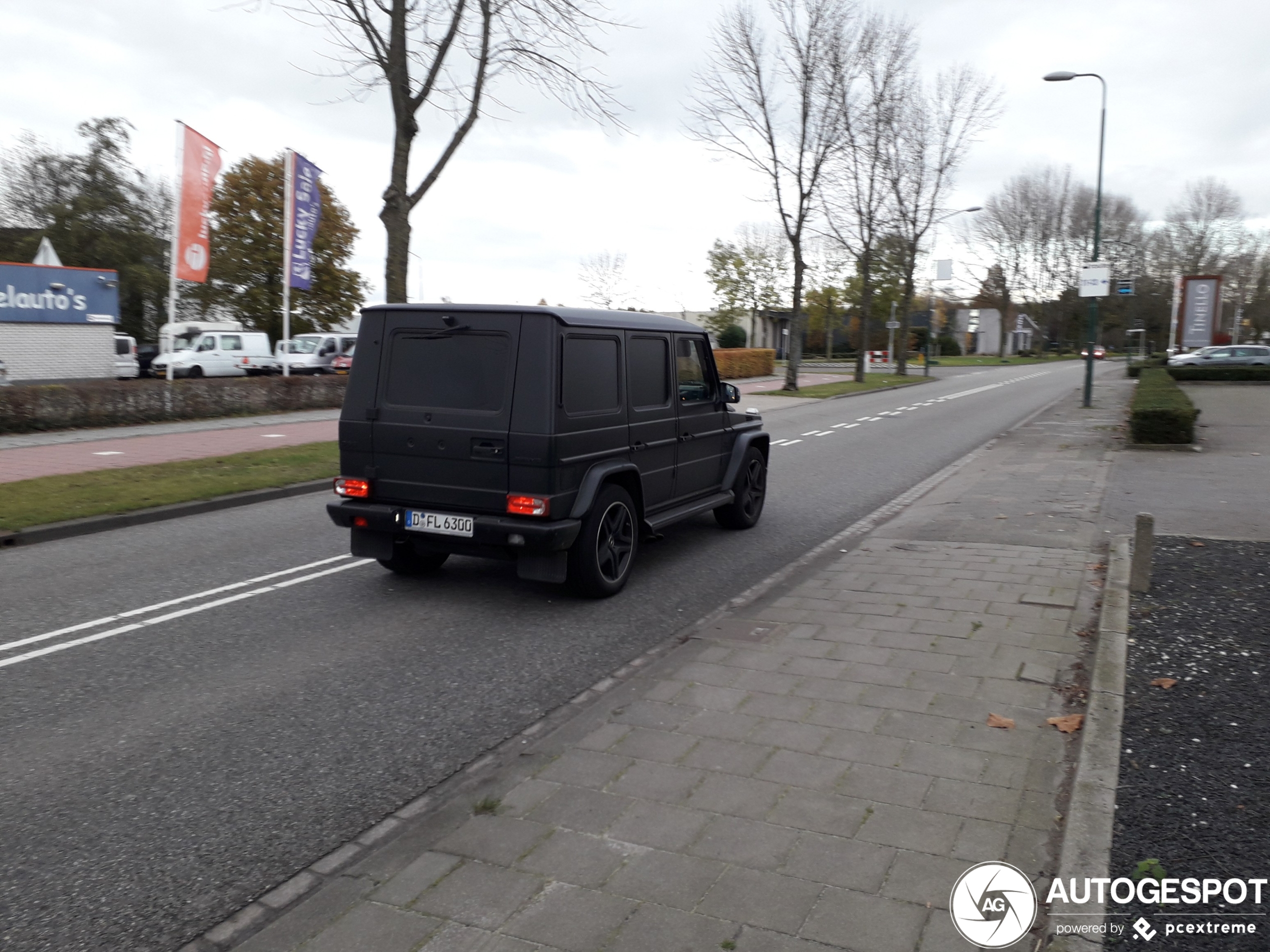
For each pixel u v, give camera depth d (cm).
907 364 6247
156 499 1009
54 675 510
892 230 4316
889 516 1002
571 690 488
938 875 297
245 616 623
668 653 525
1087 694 446
